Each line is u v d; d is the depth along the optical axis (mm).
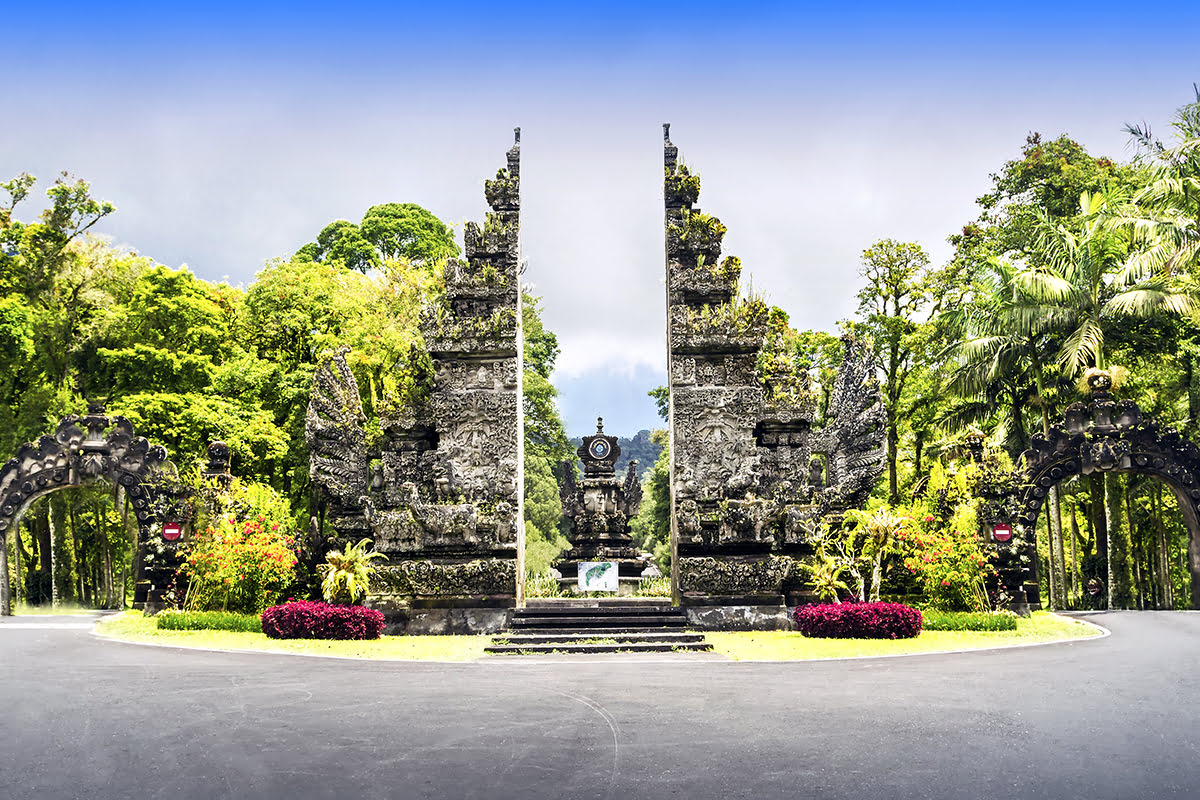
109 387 49094
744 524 32625
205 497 35719
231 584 33719
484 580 32188
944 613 32281
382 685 20438
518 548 33688
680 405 33938
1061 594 43812
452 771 13500
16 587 46281
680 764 13828
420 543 32625
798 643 28000
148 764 13844
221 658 24812
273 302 51906
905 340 50188
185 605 34594
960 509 34812
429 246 67562
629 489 53406
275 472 49750
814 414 34219
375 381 48906
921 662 24031
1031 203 55844
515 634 29891
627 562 50469
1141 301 38594
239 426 44969
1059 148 56438
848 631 28812
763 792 12570
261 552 33625
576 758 14148
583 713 17297
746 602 32281
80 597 54281
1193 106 40812
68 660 24094
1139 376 48062
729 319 34031
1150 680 20531
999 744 14852
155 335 48438
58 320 46906
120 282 49062
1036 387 45531
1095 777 13156
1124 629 30953
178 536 35719
